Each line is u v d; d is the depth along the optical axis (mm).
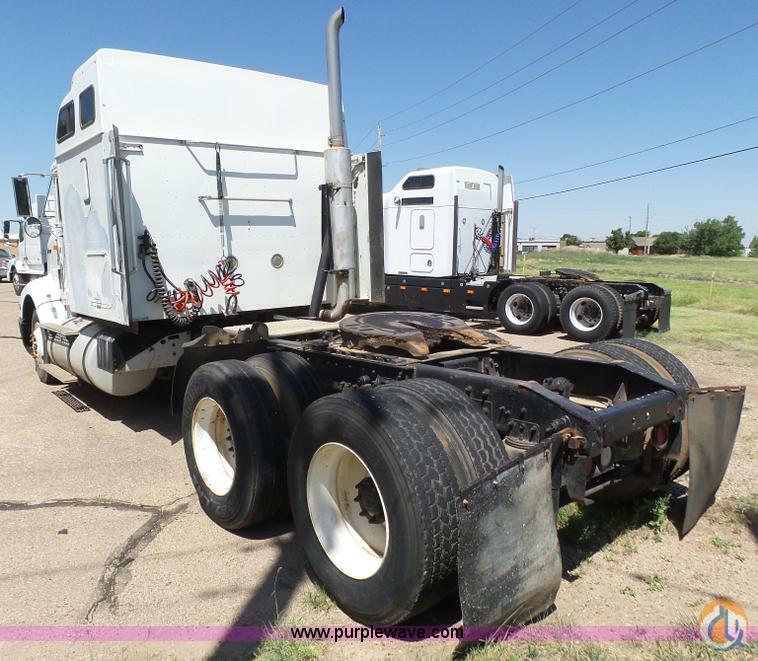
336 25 5348
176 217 5250
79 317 6621
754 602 3057
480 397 3268
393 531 2604
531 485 2568
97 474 4934
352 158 5961
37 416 6562
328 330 5078
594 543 3639
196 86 5363
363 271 6000
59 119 5926
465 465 2693
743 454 5027
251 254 5699
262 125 5754
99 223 5395
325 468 3096
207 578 3379
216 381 3865
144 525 4043
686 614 2949
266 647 2785
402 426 2664
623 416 2887
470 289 13539
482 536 2414
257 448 3648
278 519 4129
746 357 9375
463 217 13984
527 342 11664
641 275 31250
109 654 2762
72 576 3420
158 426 6176
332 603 3105
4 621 3014
